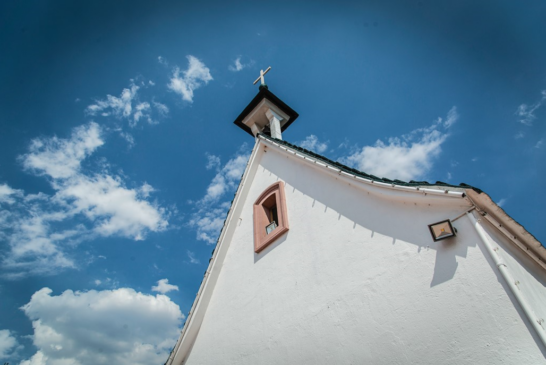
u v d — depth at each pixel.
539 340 3.40
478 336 3.83
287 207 8.65
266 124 14.45
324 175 8.13
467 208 4.67
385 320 4.86
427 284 4.61
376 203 6.25
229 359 7.24
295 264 7.20
